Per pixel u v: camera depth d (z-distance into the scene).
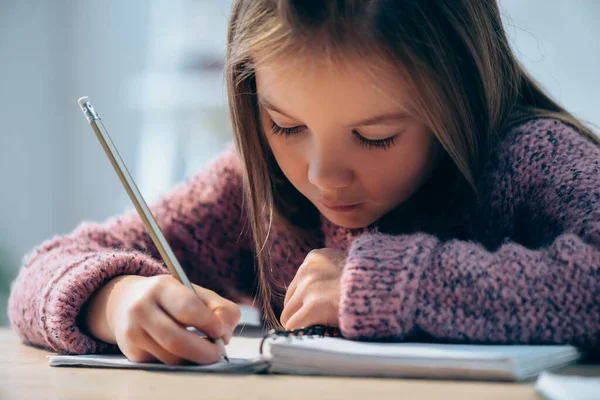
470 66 0.86
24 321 0.92
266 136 0.93
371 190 0.85
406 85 0.78
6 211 2.38
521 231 0.88
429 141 0.86
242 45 0.85
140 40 2.37
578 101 1.93
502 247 0.73
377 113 0.79
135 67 2.37
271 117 0.87
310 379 0.62
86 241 1.05
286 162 0.89
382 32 0.77
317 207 0.97
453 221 0.93
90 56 2.41
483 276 0.70
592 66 1.92
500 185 0.89
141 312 0.71
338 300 0.74
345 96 0.77
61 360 0.74
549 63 1.94
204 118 2.27
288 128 0.86
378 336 0.69
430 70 0.80
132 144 2.37
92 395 0.58
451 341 0.69
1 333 1.13
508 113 0.94
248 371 0.66
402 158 0.84
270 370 0.66
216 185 1.15
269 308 1.04
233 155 1.16
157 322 0.70
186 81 2.29
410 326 0.69
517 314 0.69
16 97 2.40
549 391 0.52
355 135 0.81
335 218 0.91
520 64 1.01
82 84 2.42
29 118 2.41
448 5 0.83
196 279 1.16
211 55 2.25
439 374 0.61
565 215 0.80
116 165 0.75
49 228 2.42
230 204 1.15
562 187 0.82
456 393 0.55
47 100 2.42
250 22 0.84
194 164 2.26
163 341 0.69
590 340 0.68
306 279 0.78
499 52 0.93
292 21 0.77
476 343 0.69
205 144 2.26
